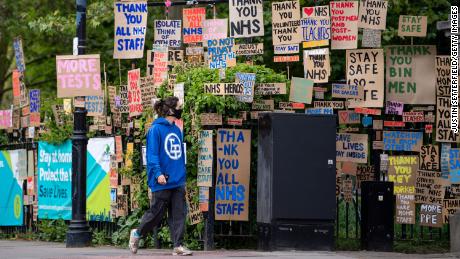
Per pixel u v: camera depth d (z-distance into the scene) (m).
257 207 21.66
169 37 26.31
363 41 24.45
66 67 23.84
